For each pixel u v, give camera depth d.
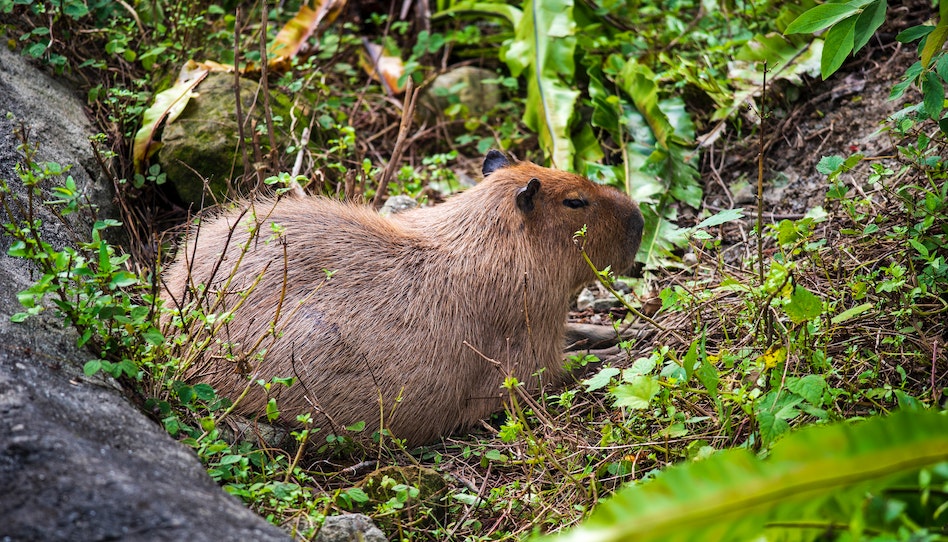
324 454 6.13
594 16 10.34
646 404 5.03
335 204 7.12
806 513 3.54
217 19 10.32
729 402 5.57
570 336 7.78
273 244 6.53
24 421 4.19
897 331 6.06
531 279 6.99
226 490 4.81
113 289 5.27
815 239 7.60
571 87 9.63
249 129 8.46
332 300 6.37
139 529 3.70
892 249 6.76
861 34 5.89
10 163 6.92
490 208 7.05
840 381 5.71
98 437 4.47
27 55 8.42
